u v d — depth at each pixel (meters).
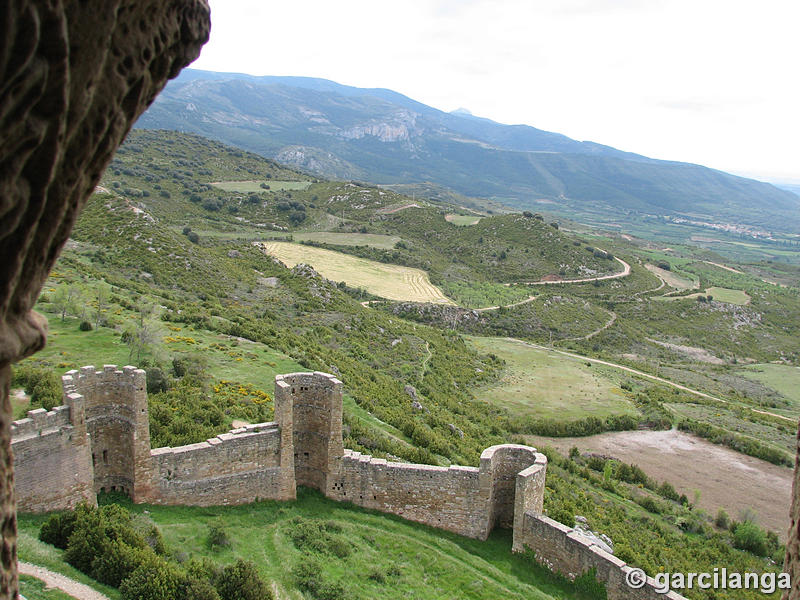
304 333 74.62
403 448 40.19
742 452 68.06
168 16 7.36
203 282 83.62
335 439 30.41
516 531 29.12
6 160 5.45
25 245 6.22
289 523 27.88
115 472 25.97
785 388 114.75
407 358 81.44
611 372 100.69
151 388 38.34
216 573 21.17
